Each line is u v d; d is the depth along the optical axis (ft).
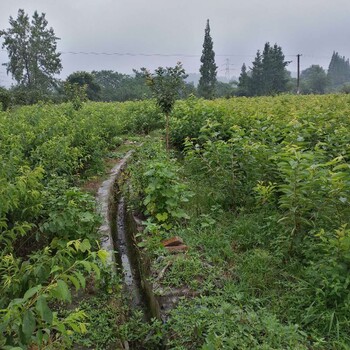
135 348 9.65
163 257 12.21
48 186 14.03
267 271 11.30
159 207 15.38
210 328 8.29
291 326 8.34
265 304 10.01
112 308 10.52
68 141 20.06
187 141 21.06
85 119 29.68
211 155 17.57
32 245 12.20
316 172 11.49
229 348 7.52
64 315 9.79
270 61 167.12
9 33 136.46
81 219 12.76
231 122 24.61
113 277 11.68
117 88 167.43
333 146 16.44
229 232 14.14
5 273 7.31
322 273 9.69
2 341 5.10
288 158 12.64
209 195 16.94
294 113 23.88
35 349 6.86
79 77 124.16
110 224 16.35
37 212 11.34
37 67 140.15
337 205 11.48
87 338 9.17
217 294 10.27
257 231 13.91
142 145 30.27
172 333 9.12
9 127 20.80
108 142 32.86
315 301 9.43
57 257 6.68
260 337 8.09
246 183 16.62
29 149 18.21
